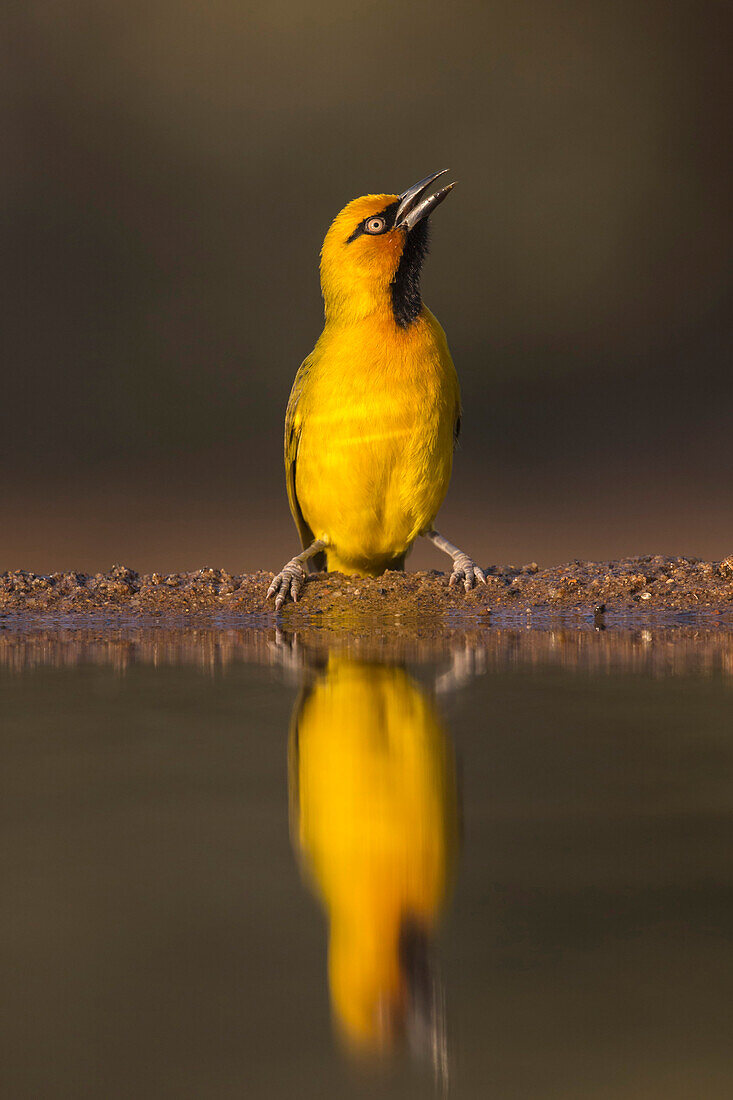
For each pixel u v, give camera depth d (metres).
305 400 12.79
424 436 12.43
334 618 12.48
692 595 12.87
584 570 13.99
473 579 13.25
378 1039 3.65
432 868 5.00
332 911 4.59
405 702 8.26
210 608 13.02
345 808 5.85
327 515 13.02
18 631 12.08
